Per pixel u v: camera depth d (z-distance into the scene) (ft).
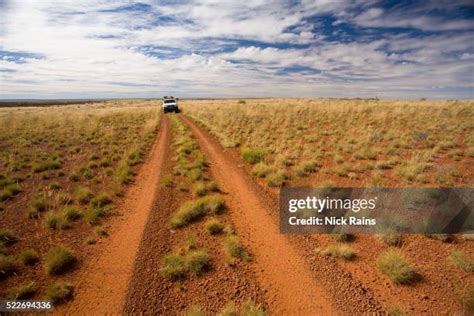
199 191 27.43
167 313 13.23
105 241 19.35
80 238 19.71
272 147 45.03
